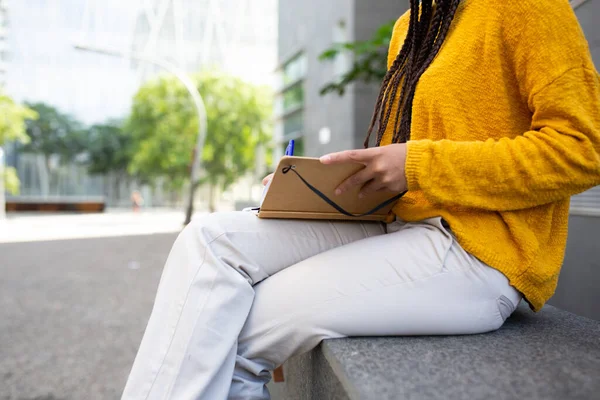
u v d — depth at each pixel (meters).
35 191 44.38
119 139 43.03
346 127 15.19
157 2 50.25
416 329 1.08
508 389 0.83
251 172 35.88
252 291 1.12
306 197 1.16
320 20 17.56
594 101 0.99
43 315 4.42
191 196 18.11
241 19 52.56
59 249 9.98
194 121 29.69
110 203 48.19
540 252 1.10
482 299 1.09
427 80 1.17
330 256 1.13
